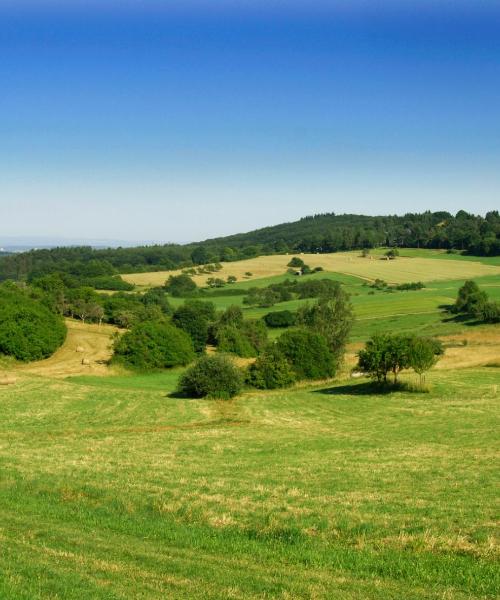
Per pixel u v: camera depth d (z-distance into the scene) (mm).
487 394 55719
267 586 13938
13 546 16469
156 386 70438
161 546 17016
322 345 72000
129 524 18906
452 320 108188
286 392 64000
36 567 14594
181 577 14523
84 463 27734
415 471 26844
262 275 179250
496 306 103000
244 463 28828
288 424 45188
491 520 18875
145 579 14258
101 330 107062
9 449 32031
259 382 67312
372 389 61250
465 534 17562
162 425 44688
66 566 14961
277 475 25891
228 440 36812
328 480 24922
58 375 75500
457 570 15023
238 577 14539
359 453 32219
